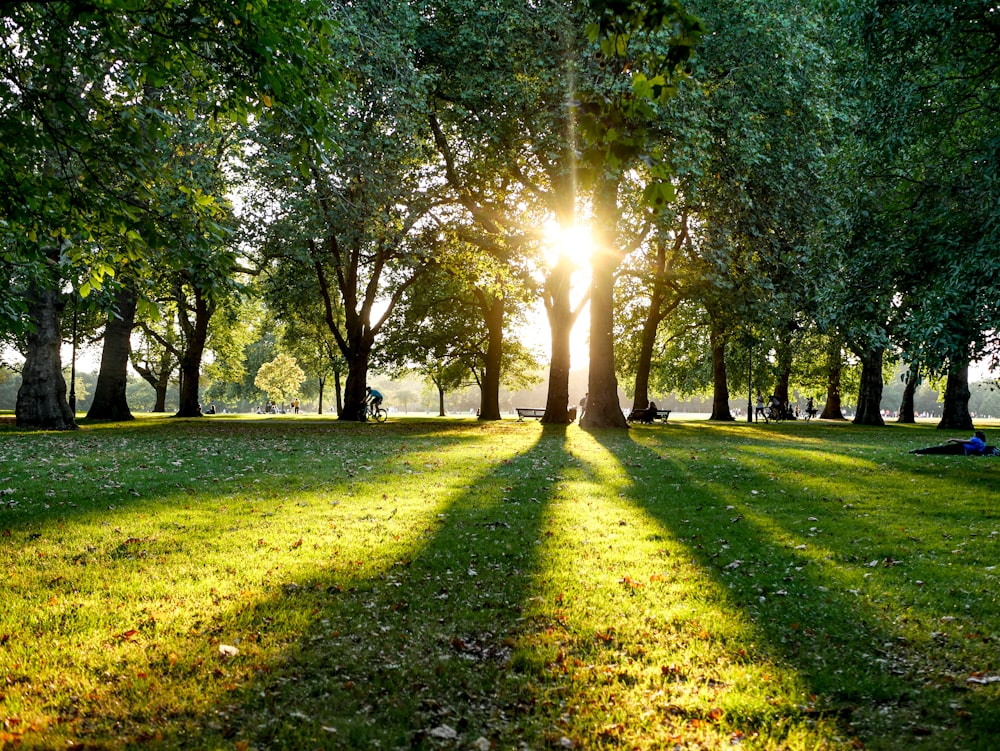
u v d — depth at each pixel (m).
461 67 19.78
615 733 3.59
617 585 5.99
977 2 10.53
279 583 5.93
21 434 20.62
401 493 10.41
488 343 47.34
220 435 22.28
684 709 3.85
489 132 20.47
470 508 9.23
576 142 17.80
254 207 25.62
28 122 6.38
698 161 17.33
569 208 24.08
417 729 3.65
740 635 4.86
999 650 4.55
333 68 6.99
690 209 22.66
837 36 14.29
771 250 21.11
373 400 40.03
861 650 4.64
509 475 12.34
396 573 6.28
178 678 4.14
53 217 6.67
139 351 51.47
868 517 8.70
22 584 5.78
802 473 12.70
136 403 107.19
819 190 18.70
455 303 41.97
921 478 11.97
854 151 13.40
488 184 26.44
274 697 3.94
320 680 4.18
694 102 17.19
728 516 8.84
